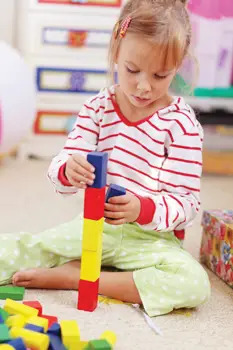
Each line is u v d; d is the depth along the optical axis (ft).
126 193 3.45
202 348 3.12
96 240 3.33
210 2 7.09
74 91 7.78
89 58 7.68
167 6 3.58
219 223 4.21
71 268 3.78
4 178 6.78
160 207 3.55
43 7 7.44
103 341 2.79
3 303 3.45
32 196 6.08
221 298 3.85
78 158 3.29
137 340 3.15
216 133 7.39
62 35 7.54
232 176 7.54
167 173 3.79
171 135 3.82
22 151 7.86
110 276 3.62
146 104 3.62
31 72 7.02
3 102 6.48
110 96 3.95
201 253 4.57
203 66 7.32
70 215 5.50
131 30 3.44
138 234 3.85
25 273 3.70
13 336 2.82
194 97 7.40
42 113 7.79
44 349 2.81
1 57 6.64
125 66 3.51
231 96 7.50
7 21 7.66
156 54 3.39
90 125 3.95
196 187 3.79
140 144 3.85
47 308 3.46
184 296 3.49
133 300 3.59
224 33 7.27
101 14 7.53
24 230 4.95
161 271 3.55
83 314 3.42
